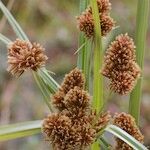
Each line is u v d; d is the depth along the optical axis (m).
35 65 0.25
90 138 0.24
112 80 0.24
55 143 0.24
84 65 0.27
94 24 0.25
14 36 0.71
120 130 0.24
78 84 0.25
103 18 0.25
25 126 0.24
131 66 0.24
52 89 0.26
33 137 0.62
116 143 0.26
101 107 0.25
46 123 0.24
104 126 0.25
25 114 0.66
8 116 0.61
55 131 0.23
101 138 0.26
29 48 0.25
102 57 0.26
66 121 0.24
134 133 0.25
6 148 0.61
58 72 0.71
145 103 0.67
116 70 0.24
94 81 0.26
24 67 0.24
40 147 0.61
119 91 0.24
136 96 0.28
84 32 0.26
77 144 0.24
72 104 0.24
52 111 0.26
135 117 0.28
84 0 0.27
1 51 0.68
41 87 0.26
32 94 0.67
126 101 0.66
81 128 0.24
